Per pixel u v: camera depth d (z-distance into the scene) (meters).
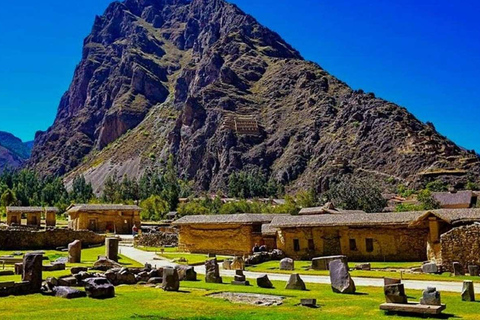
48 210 96.12
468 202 118.56
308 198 153.25
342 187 127.31
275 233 56.72
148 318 18.67
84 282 24.70
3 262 40.84
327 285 30.30
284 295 25.30
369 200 115.56
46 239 60.56
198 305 21.89
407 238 47.88
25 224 95.25
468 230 39.12
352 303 22.78
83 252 55.44
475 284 31.75
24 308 20.41
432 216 44.31
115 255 44.00
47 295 24.11
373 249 49.59
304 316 19.38
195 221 62.41
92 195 198.88
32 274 24.84
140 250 63.44
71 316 18.66
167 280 27.00
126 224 91.88
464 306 22.00
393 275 37.44
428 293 20.69
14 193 149.12
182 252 61.88
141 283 30.02
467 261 38.78
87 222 88.56
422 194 135.00
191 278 32.81
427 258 45.50
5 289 23.83
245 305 22.09
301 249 54.06
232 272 40.91
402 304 20.23
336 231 51.91
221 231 60.47
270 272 40.84
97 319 18.14
